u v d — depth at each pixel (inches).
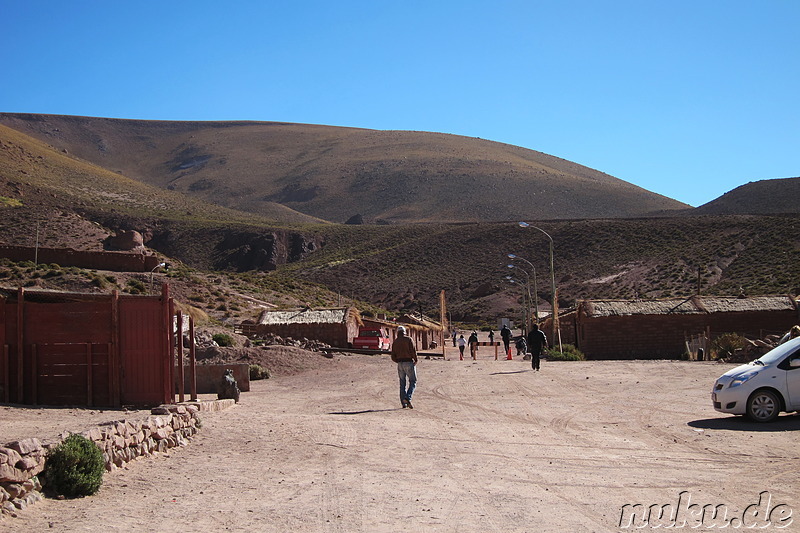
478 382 954.1
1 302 633.6
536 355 1152.2
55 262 2492.6
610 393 787.4
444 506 319.0
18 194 4808.1
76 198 5506.9
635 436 505.4
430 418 606.2
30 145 6747.1
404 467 403.9
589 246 4247.0
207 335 1539.1
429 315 4101.9
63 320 634.8
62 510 295.9
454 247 4849.9
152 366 630.5
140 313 634.8
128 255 2647.6
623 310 1813.5
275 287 3489.2
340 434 507.8
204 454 430.6
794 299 1868.8
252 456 428.1
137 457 395.2
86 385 629.0
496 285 4261.8
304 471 390.6
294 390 932.0
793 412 568.1
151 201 6441.9
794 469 392.5
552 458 429.7
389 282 4621.1
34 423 466.0
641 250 3971.5
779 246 3351.4
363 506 318.0
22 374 630.5
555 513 308.3
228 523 289.6
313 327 2034.9
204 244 5472.4
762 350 1209.4
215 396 794.2
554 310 1749.5
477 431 531.8
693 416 597.9
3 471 284.5
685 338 1686.8
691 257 3599.9
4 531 261.7
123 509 304.8
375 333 1967.3
